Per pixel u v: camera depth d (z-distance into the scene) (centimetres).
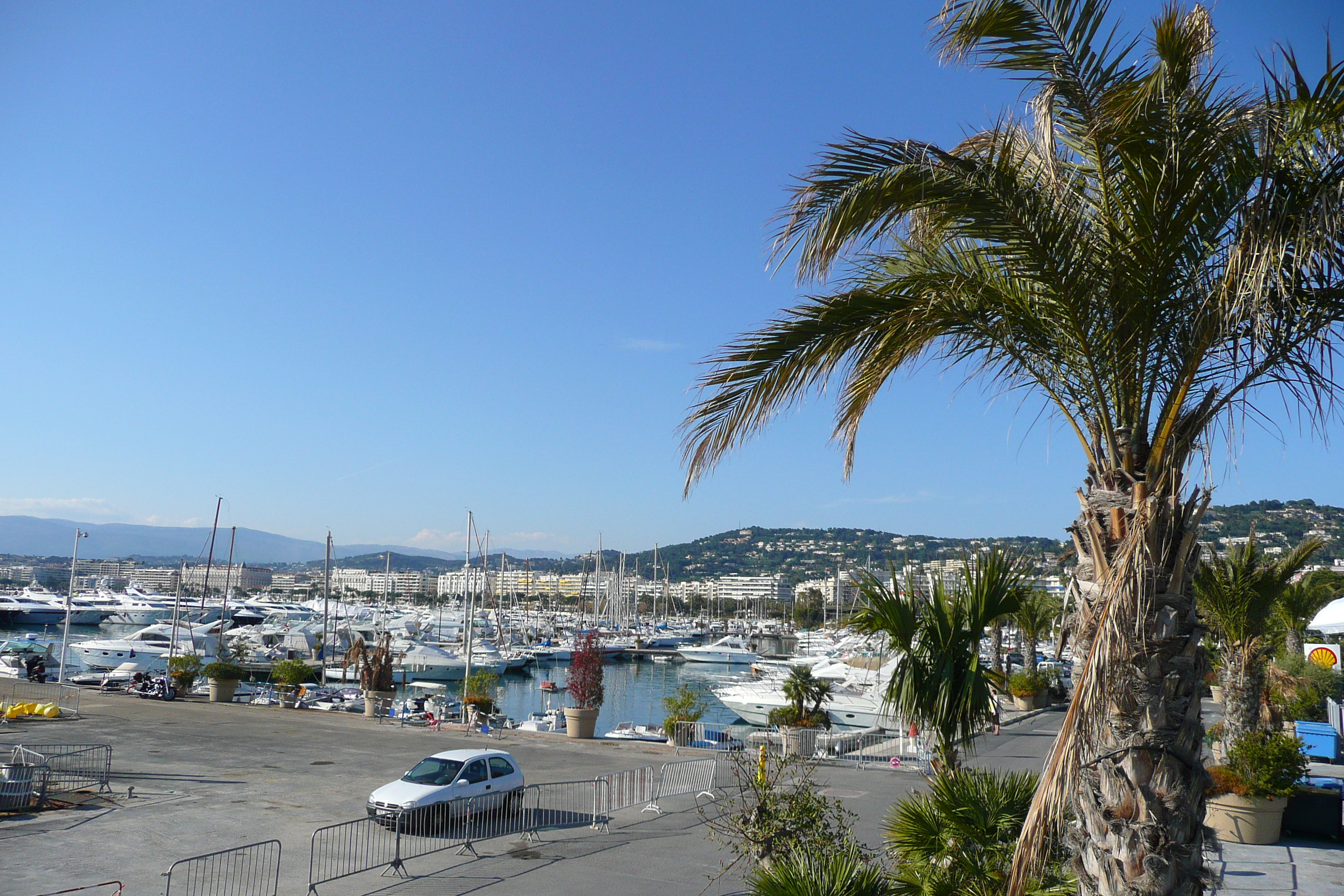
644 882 1323
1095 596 617
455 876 1348
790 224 667
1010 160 642
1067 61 646
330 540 6756
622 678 8956
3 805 1691
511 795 1767
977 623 947
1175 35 603
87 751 2380
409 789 1655
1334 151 557
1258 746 1499
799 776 1972
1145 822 566
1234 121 603
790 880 839
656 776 2027
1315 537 1733
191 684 4050
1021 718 3341
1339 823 1462
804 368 709
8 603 13212
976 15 648
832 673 4738
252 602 17212
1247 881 1239
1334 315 584
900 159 639
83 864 1362
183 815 1720
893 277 729
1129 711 579
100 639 8850
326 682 6256
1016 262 639
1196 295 630
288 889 1266
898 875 909
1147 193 612
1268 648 1780
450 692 6594
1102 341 643
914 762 2395
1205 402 630
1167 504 600
